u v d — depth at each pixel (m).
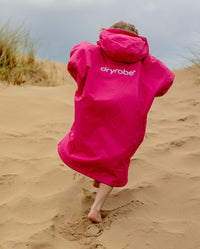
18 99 4.30
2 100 4.21
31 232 2.03
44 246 1.93
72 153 2.05
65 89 5.05
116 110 1.91
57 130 3.57
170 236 1.92
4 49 5.50
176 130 3.47
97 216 2.05
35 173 2.72
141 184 2.46
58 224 2.13
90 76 1.96
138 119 1.96
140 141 2.06
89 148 1.96
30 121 3.77
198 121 3.74
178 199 2.28
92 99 1.92
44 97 4.51
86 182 2.56
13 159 2.92
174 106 4.45
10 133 3.41
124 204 2.26
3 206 2.31
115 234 1.98
